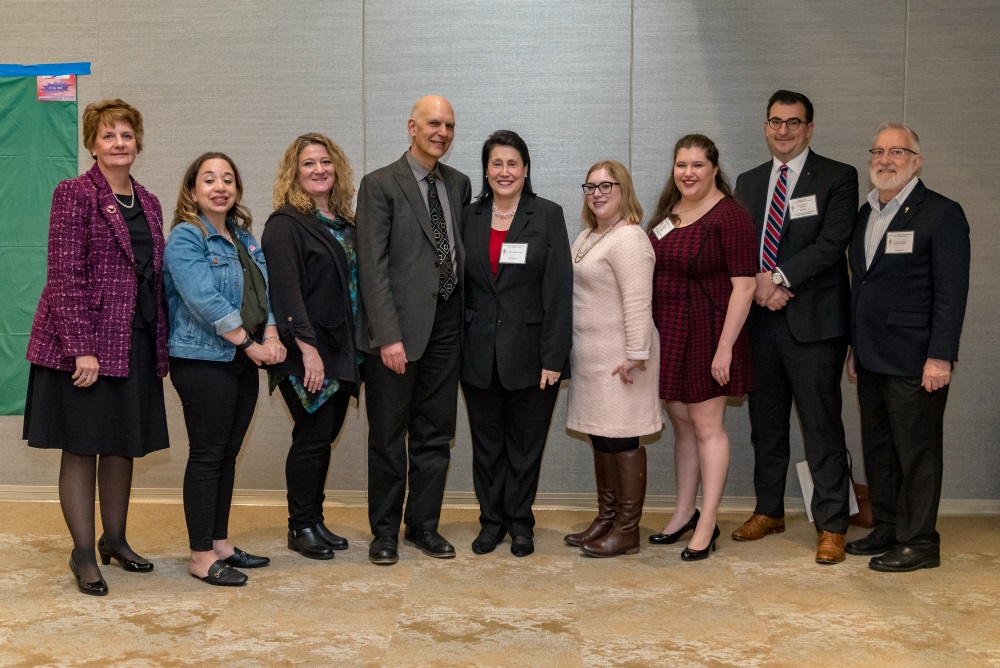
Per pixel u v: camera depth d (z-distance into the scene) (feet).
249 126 14.51
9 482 14.93
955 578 11.03
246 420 11.21
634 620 9.61
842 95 14.02
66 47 14.53
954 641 9.09
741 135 14.15
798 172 12.53
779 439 12.86
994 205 14.06
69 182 10.13
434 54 14.30
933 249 11.05
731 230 11.42
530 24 14.21
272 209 14.60
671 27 14.11
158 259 10.65
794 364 12.26
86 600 10.11
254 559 11.33
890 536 12.10
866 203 11.91
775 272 12.01
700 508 14.55
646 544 12.46
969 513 14.33
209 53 14.46
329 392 11.26
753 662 8.57
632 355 11.21
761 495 12.99
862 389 12.09
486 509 12.27
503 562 11.58
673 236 11.73
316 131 14.47
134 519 13.70
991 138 13.97
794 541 12.67
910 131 11.31
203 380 10.44
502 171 11.29
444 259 11.39
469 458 14.70
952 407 14.33
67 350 9.75
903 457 11.44
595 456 12.30
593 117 14.28
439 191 11.53
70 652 8.71
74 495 10.42
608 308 11.58
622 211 11.60
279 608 9.89
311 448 11.66
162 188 14.66
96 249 10.09
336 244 11.28
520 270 11.39
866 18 13.93
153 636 9.10
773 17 14.01
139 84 14.53
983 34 13.87
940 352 10.88
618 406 11.60
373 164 14.47
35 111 14.61
